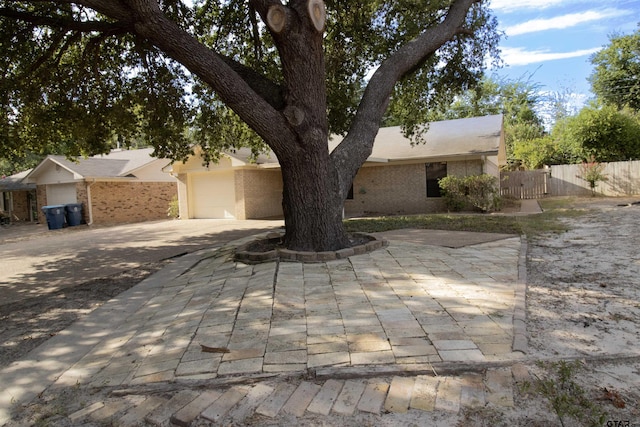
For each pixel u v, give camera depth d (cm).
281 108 668
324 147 664
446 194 1507
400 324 354
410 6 950
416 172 1619
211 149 1159
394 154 1617
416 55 823
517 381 257
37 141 953
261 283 506
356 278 512
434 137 1709
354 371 279
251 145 1261
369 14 969
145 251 964
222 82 588
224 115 1148
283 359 304
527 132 3127
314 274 540
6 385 313
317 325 365
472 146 1491
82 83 876
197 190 1806
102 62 880
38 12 753
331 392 260
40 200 2112
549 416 223
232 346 333
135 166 2062
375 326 353
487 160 1608
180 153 1061
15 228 2008
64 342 399
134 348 361
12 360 361
